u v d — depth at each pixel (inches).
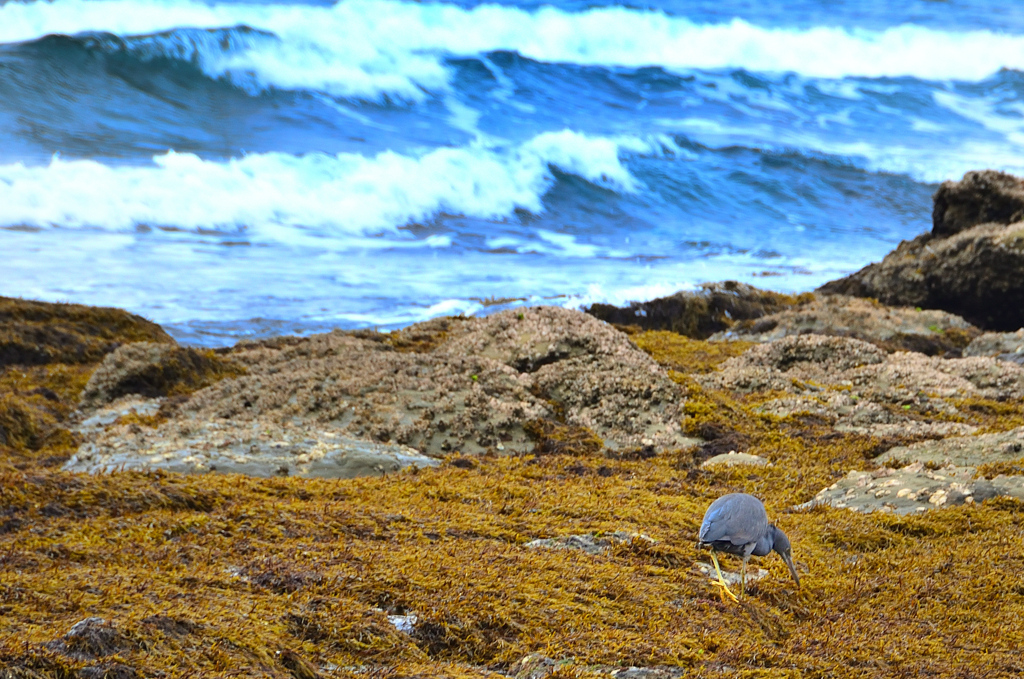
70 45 3688.5
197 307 1910.7
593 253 2780.5
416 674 418.3
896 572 668.7
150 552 556.7
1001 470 853.8
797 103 4955.7
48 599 436.5
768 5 6284.5
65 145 3061.0
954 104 5187.0
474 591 528.1
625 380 1164.5
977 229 2098.9
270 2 4628.4
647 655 470.9
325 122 3740.2
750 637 529.0
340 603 479.2
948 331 1788.9
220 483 755.4
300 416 1061.8
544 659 456.8
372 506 737.6
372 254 2544.3
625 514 767.7
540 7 5206.7
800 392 1273.4
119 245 2399.1
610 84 4849.9
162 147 3179.1
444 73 4480.8
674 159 3897.6
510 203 3253.0
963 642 545.6
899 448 1023.0
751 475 946.7
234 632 418.6
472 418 1056.2
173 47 3865.7
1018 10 6683.1
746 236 3147.1
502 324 1330.0
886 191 3737.7
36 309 1524.4
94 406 1221.7
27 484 668.1
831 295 2064.5
